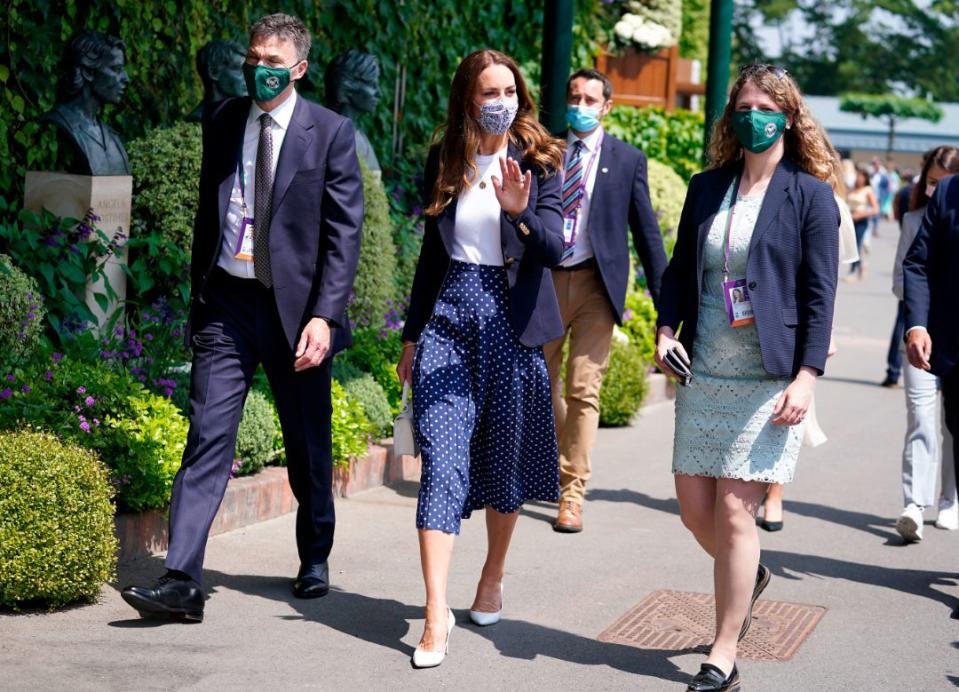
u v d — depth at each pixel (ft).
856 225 84.74
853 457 30.42
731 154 14.80
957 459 19.16
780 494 23.18
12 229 22.30
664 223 42.75
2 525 15.51
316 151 16.24
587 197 22.68
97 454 17.21
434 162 15.94
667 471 27.61
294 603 17.06
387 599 17.49
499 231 15.66
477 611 16.63
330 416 17.21
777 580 19.70
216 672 14.34
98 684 13.74
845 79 249.34
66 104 23.39
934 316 18.86
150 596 15.47
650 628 16.89
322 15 32.68
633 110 49.21
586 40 44.73
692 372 14.65
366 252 26.14
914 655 16.30
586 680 14.79
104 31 25.98
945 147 23.97
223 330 16.35
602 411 31.89
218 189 16.25
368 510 22.36
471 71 15.47
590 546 21.11
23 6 24.39
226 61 26.23
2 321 19.17
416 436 15.48
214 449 16.17
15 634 15.14
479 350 15.60
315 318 16.12
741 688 14.74
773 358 14.07
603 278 22.35
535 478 16.31
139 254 24.26
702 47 74.49
